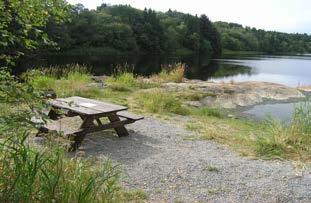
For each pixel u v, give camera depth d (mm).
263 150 6332
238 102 13617
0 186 3111
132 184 4723
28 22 3334
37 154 3236
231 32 107312
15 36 3312
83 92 11188
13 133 3426
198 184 4875
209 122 9164
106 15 72000
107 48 65000
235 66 44688
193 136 7285
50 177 3252
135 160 5629
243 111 12547
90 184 3336
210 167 5449
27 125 3244
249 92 15031
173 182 4891
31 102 3250
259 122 10492
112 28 66562
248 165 5668
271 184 4957
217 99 13250
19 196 3023
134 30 73750
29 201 3074
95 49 62688
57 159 3412
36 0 3246
